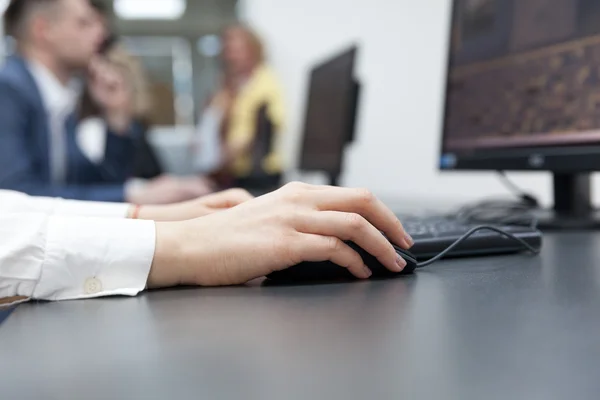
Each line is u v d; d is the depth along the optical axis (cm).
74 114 204
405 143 225
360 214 49
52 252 46
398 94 228
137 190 162
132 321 37
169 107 397
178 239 48
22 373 27
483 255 62
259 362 28
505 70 104
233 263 47
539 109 96
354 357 28
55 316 39
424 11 214
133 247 47
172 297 44
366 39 247
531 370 26
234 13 520
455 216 98
